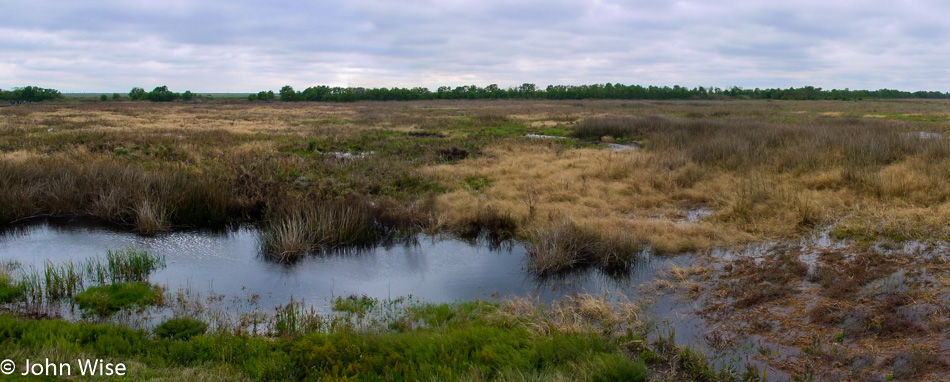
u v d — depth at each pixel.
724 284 6.38
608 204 10.17
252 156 14.88
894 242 7.37
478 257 7.93
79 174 10.92
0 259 7.51
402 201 10.59
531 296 6.42
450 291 6.64
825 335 4.92
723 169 12.89
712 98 86.38
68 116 32.16
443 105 61.16
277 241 7.93
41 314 5.64
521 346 4.79
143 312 5.82
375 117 34.84
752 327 5.25
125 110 41.62
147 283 6.55
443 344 4.64
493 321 5.42
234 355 4.64
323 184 11.49
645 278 6.89
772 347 4.84
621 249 7.38
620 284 6.72
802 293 5.91
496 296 6.44
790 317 5.36
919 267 6.26
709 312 5.69
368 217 8.98
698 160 13.88
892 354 4.43
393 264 7.62
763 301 5.82
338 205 9.25
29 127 22.75
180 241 8.52
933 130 21.55
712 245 7.87
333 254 8.03
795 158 12.59
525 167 14.09
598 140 21.48
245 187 10.74
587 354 4.59
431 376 4.16
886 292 5.62
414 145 18.27
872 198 9.62
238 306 6.07
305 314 5.71
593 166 13.25
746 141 15.24
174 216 9.29
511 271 7.33
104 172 10.97
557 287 6.70
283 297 6.38
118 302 5.95
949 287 5.57
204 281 6.86
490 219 9.12
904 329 4.80
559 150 17.00
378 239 8.74
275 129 24.86
